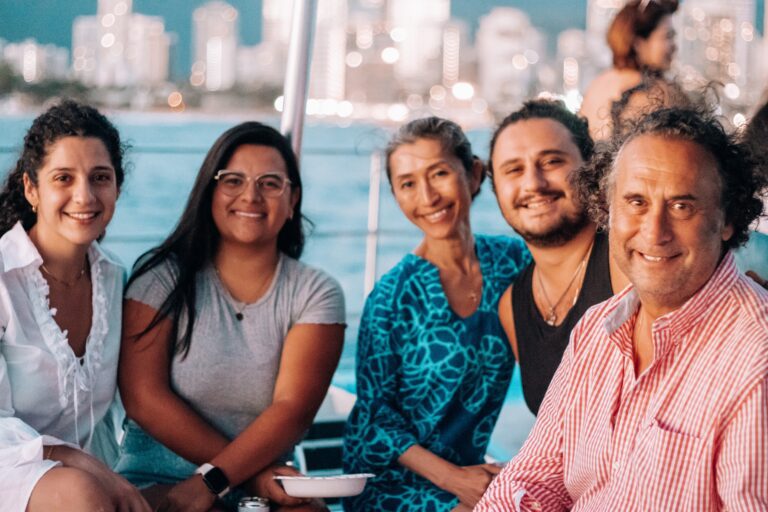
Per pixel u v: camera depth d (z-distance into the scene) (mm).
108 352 2637
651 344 1905
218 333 2744
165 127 38469
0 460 2293
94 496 2250
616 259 1879
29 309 2506
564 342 2533
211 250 2791
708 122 1823
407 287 2793
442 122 2820
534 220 2525
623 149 1860
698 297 1809
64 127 2500
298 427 2717
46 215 2508
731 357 1768
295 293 2803
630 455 1862
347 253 17734
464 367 2752
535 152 2518
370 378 2791
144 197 21609
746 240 1881
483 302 2787
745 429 1728
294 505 2629
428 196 2775
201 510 2562
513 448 3504
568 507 2111
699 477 1778
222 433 2764
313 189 23828
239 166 2734
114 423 2887
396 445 2707
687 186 1775
